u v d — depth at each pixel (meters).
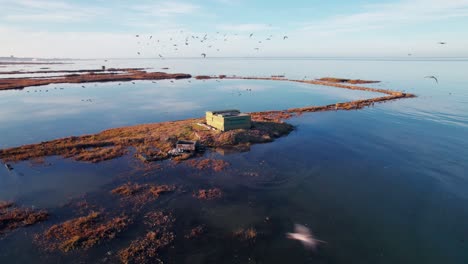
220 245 19.25
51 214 22.83
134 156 35.25
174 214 22.88
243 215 22.86
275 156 35.53
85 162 33.44
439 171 31.53
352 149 38.38
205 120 49.00
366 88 97.50
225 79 133.75
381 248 19.19
